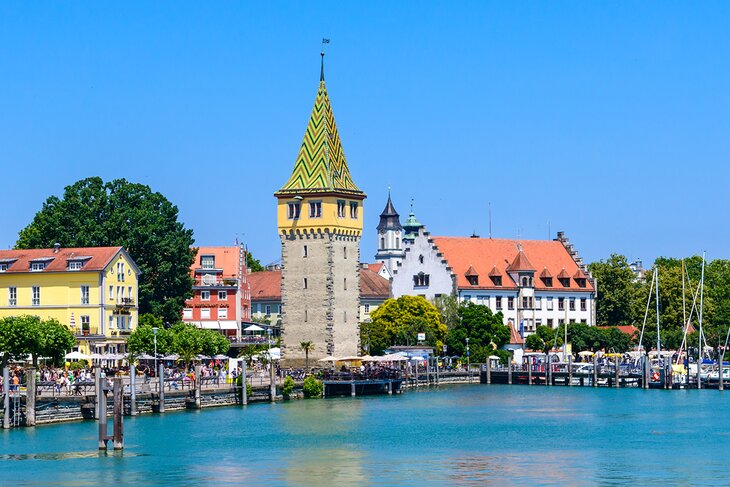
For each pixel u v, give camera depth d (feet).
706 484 428.15
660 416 625.82
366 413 631.56
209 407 641.40
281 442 515.91
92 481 426.92
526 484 426.51
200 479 432.25
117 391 482.69
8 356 602.85
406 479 435.12
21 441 499.51
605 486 423.64
